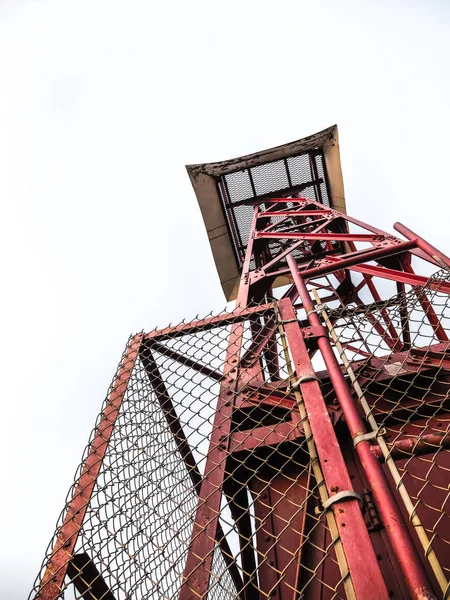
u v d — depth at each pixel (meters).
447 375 2.50
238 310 2.84
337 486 1.48
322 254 6.17
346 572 1.29
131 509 1.80
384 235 5.19
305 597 1.87
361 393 1.73
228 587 2.93
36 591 1.56
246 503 2.54
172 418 2.65
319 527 2.08
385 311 3.79
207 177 9.66
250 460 2.32
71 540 1.69
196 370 2.90
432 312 3.35
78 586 1.69
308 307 2.48
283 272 4.84
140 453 2.09
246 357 2.94
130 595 1.55
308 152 9.43
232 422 2.51
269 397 2.51
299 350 2.13
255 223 7.85
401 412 2.38
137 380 2.49
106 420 2.15
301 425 2.23
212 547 1.73
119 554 1.66
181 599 1.61
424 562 1.87
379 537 1.92
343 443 2.34
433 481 2.14
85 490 1.85
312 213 7.60
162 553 1.71
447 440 1.58
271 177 9.79
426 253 4.10
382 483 1.40
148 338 2.81
